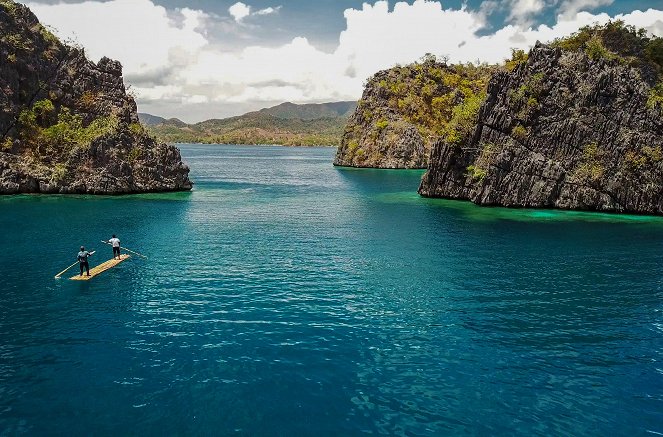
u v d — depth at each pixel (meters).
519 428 19.14
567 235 57.62
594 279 39.41
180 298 33.50
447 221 67.06
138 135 101.12
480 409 20.39
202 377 22.56
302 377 22.75
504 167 82.00
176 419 19.28
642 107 79.06
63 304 32.00
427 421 19.48
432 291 35.81
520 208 80.44
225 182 125.25
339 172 168.88
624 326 29.53
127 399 20.64
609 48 96.12
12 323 28.66
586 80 82.56
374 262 44.19
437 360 24.73
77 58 104.88
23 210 70.50
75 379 22.25
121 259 43.78
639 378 23.20
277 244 51.34
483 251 49.00
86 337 26.84
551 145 81.56
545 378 23.09
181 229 58.78
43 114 96.25
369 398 21.05
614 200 77.38
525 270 41.97
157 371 23.08
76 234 54.25
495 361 24.72
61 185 89.00
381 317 30.50
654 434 18.92
